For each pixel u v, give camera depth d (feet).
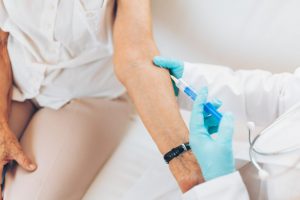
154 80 2.87
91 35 3.47
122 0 3.30
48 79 3.70
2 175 3.40
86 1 3.20
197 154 2.35
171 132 2.68
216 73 3.13
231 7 3.78
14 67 3.71
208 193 2.17
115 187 3.35
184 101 3.28
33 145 3.50
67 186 3.31
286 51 3.91
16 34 3.46
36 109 4.06
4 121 3.48
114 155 3.63
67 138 3.52
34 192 3.22
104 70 3.81
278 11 3.61
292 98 2.87
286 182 2.13
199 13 3.97
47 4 3.24
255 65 4.17
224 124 2.33
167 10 4.08
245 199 2.14
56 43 3.52
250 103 3.08
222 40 4.10
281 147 2.25
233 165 2.33
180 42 4.32
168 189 3.01
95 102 3.94
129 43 3.09
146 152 3.61
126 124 3.93
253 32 3.88
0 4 3.34
